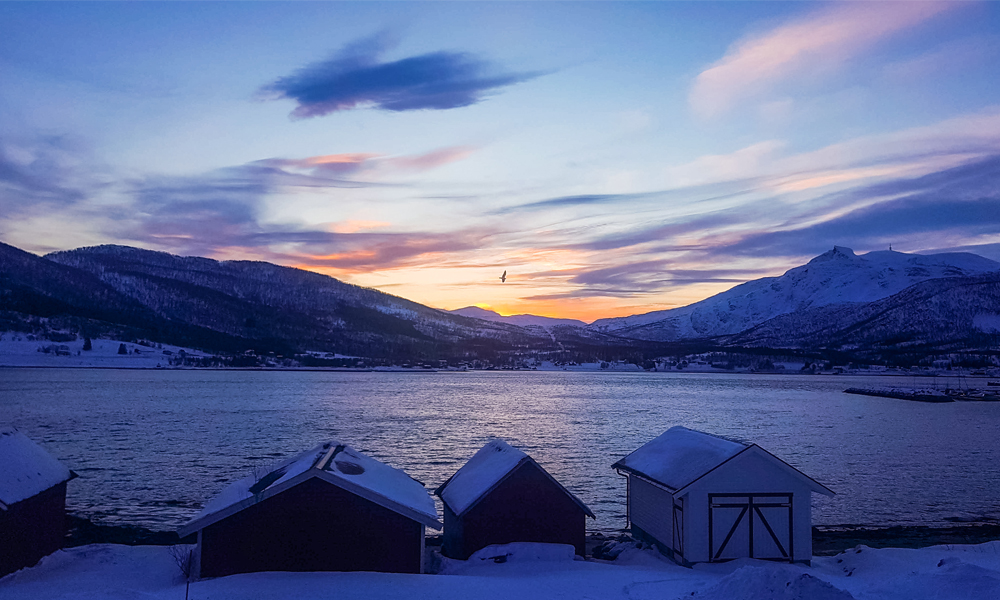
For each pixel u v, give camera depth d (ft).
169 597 77.15
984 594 71.41
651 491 113.91
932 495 192.85
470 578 89.35
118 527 142.61
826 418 496.23
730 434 378.53
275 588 81.05
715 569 97.76
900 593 77.66
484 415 475.72
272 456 256.73
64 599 76.89
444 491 120.67
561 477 215.92
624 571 95.91
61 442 295.69
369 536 90.38
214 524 88.63
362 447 290.15
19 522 90.99
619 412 525.34
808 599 64.90
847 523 156.87
